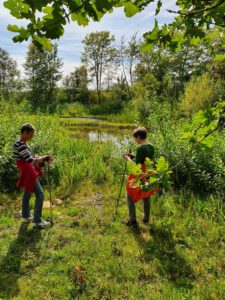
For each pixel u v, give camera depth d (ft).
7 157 25.30
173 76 71.97
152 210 20.75
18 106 36.50
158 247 16.31
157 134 28.91
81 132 71.05
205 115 6.34
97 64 172.96
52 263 14.96
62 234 17.70
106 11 4.74
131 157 19.97
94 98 181.78
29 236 17.49
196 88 58.39
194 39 6.79
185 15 6.17
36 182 18.17
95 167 29.14
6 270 14.39
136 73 143.33
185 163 24.00
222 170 22.90
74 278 13.55
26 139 17.89
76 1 4.54
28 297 12.58
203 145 6.57
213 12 6.10
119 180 27.14
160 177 6.48
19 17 4.41
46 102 154.20
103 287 13.24
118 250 15.93
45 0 4.28
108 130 77.10
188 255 15.67
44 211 21.04
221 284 13.17
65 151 33.65
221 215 19.06
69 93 183.83
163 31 6.18
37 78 152.76
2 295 12.69
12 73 169.78
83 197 24.16
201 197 22.72
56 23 4.65
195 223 18.42
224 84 59.21
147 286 13.35
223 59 8.29
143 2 5.25
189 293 12.70
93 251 15.92
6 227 18.57
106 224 19.10
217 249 16.10
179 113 54.13
